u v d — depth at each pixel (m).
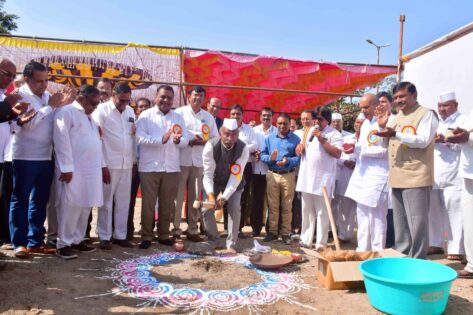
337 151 5.42
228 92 9.98
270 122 7.03
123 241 5.43
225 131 4.89
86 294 3.68
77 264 4.55
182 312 3.38
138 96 8.73
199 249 5.19
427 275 3.70
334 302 3.68
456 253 5.33
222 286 4.00
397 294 3.27
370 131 5.03
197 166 5.92
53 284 3.86
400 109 4.53
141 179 5.48
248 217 7.05
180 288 3.91
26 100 4.54
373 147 4.97
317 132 5.37
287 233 6.14
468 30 6.01
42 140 4.62
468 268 4.52
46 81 4.67
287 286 4.08
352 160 6.11
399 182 4.44
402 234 4.57
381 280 3.33
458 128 4.08
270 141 6.28
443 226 5.70
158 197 5.65
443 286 3.24
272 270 4.58
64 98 4.52
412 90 4.46
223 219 7.44
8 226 5.11
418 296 3.21
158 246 5.56
